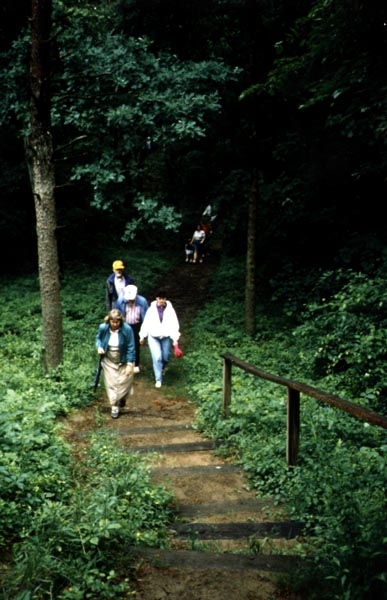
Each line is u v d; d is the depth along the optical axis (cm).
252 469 607
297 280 1384
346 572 314
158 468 626
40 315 1412
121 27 1416
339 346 930
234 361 758
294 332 1019
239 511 507
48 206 932
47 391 873
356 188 1374
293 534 441
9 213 1808
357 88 862
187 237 2570
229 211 1669
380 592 307
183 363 1188
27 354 1114
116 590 311
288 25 1274
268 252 1645
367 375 849
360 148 1263
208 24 1427
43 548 328
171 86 1123
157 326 1028
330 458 553
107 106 1103
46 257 948
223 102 1346
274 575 335
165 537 433
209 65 1169
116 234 2430
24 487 447
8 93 1080
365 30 739
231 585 327
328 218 1412
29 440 552
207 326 1417
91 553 341
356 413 407
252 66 1230
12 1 1381
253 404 767
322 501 479
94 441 691
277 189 1536
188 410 918
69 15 1152
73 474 564
